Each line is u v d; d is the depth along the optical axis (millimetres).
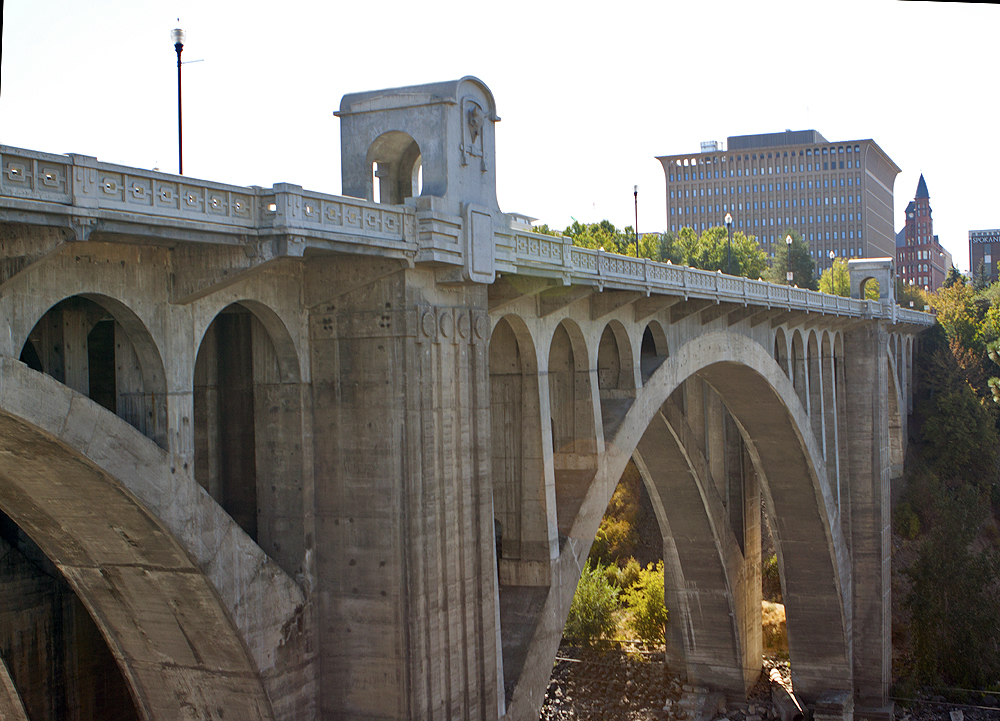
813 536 44781
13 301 11484
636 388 26359
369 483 16719
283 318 16453
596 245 77938
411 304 16531
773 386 37844
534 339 21250
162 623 15586
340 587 16969
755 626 47406
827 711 44969
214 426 17375
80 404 12062
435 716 16719
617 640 47906
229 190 13047
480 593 17922
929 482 65562
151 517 13328
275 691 15898
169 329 13750
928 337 75625
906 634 55750
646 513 65938
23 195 10398
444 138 17172
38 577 16234
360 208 15164
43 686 16266
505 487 21609
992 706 49969
